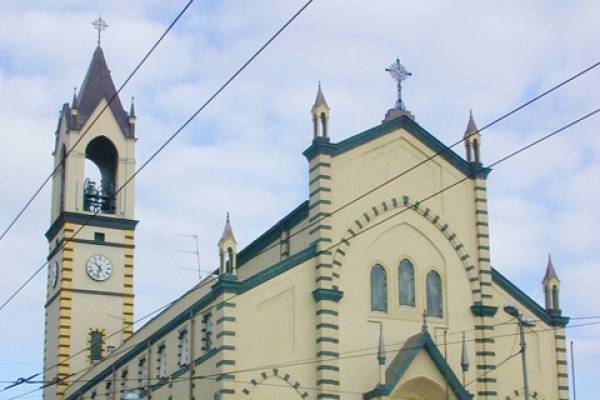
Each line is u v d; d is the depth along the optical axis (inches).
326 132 2891.2
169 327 3137.3
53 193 4323.3
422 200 2935.5
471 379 2920.8
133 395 2246.6
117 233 4173.2
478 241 3034.0
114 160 4335.6
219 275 2699.3
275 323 2716.5
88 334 4033.0
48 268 4286.4
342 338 2775.6
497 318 3034.0
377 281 2874.0
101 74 4367.6
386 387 2706.7
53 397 3998.5
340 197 2874.0
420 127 3014.3
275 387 2677.2
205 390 2753.4
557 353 3095.5
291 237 3056.1
